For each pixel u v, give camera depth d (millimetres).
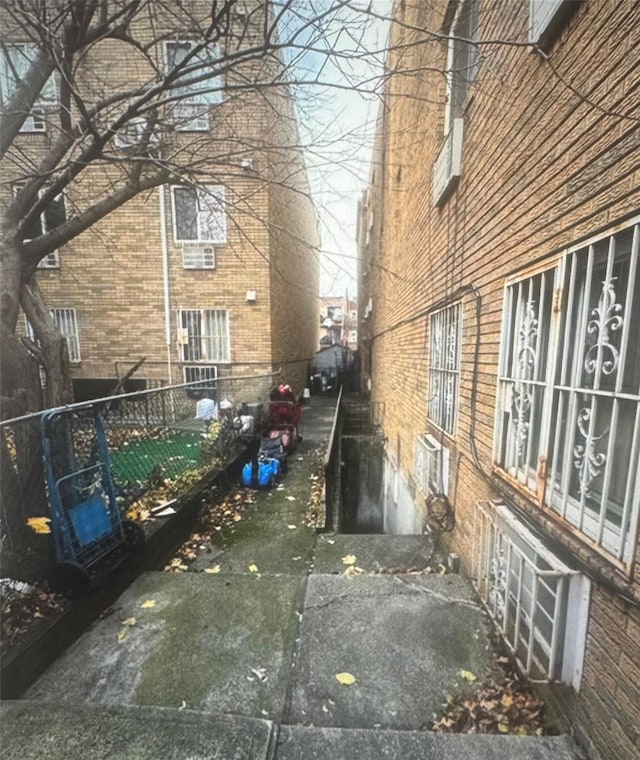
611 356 1549
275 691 1982
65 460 2516
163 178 3830
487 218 2895
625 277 1555
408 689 1998
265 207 9047
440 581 3010
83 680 2029
